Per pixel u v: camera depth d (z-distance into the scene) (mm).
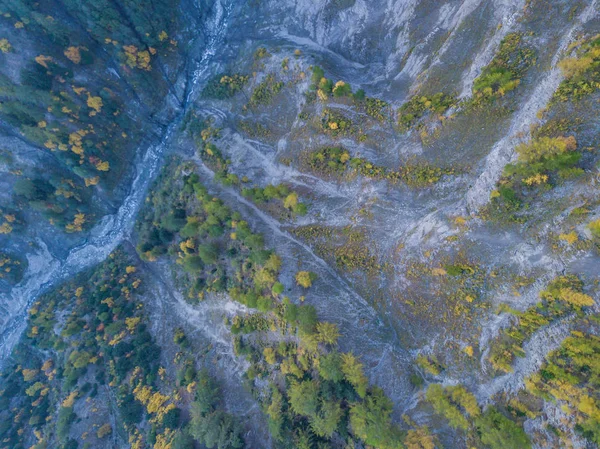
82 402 70812
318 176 64875
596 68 39031
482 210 46750
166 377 68312
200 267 71062
